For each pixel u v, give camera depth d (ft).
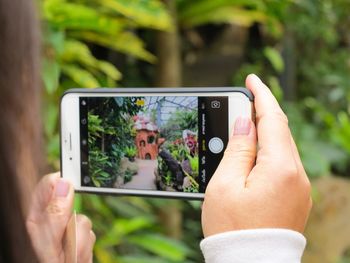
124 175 2.37
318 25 11.85
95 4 5.91
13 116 1.10
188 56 10.86
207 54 11.08
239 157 1.90
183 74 10.69
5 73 1.10
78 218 2.39
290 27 10.98
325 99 12.53
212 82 10.92
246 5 8.25
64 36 5.26
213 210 1.82
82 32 5.63
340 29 13.50
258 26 11.05
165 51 7.54
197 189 2.29
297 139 9.12
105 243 5.47
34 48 1.16
